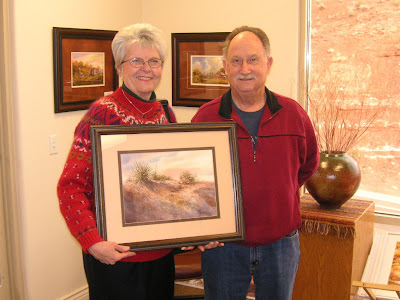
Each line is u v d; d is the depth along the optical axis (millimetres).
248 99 1890
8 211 2697
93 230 1580
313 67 3096
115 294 1762
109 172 1616
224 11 3256
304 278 2605
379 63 2883
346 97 2990
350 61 2969
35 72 2717
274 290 1983
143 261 1769
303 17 2990
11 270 2758
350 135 2814
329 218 2480
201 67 3381
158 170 1682
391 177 2961
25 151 2697
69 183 1630
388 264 2729
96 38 3111
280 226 1895
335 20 2977
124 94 1758
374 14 2852
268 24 3107
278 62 3109
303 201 2781
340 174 2510
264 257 1937
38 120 2766
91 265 1765
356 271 2594
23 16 2609
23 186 2711
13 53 2584
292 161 1926
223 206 1753
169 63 3543
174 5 3445
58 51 2820
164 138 1706
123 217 1619
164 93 3617
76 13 2973
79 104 3025
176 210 1690
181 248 1776
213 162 1757
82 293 3195
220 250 1958
